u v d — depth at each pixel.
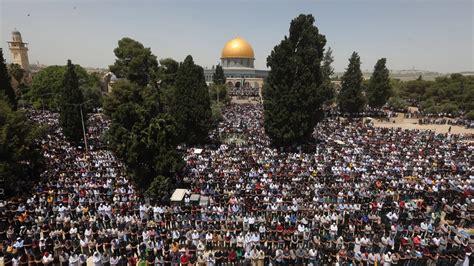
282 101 47.56
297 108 47.69
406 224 24.73
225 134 56.78
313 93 48.19
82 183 29.81
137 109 29.41
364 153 41.81
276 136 48.75
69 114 47.00
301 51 49.88
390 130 62.78
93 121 65.94
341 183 30.83
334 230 22.94
